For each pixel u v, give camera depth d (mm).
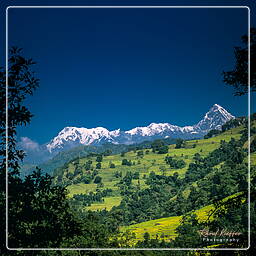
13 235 7781
